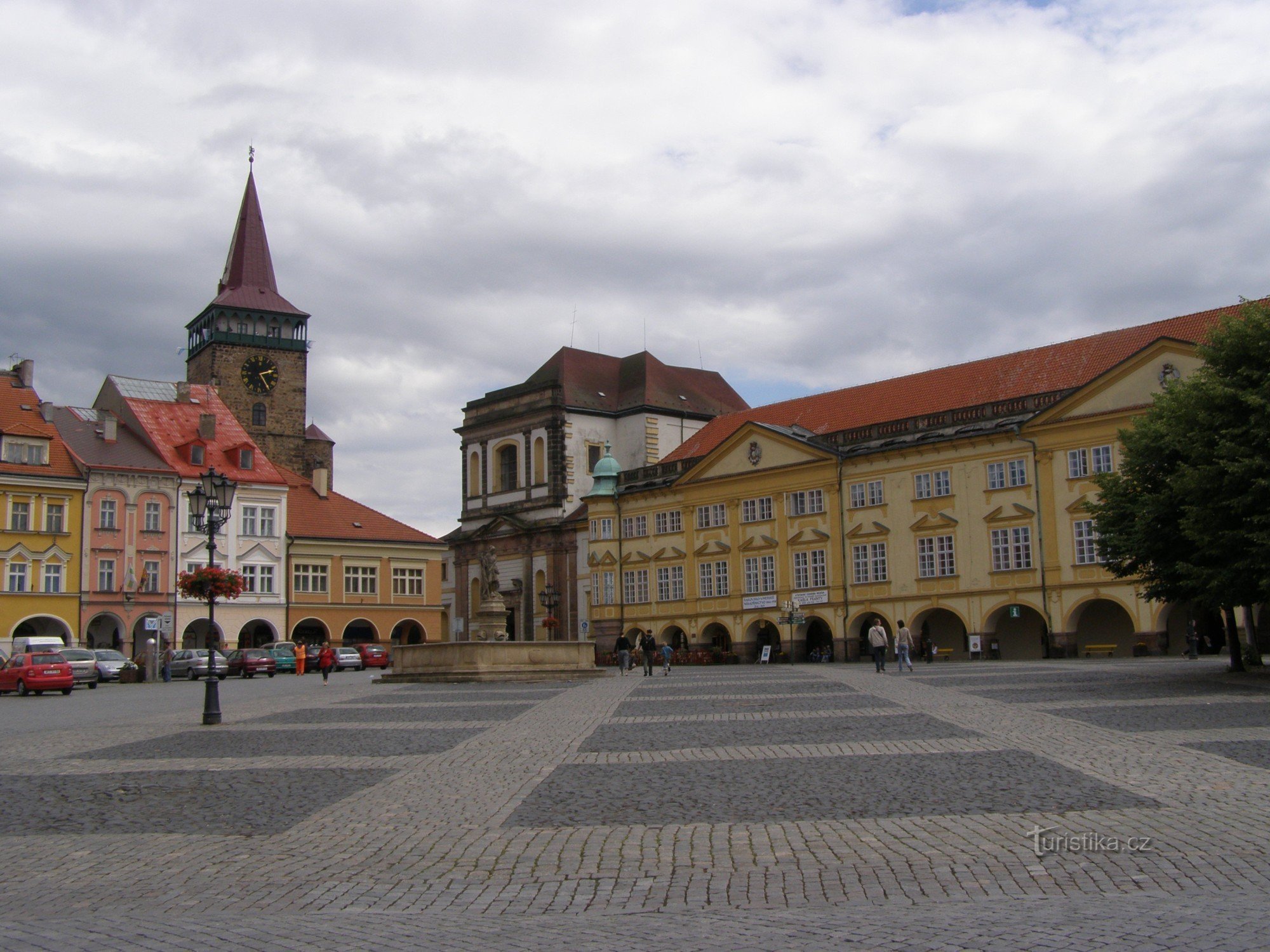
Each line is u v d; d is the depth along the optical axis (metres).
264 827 16.92
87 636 95.38
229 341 139.62
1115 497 48.59
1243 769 19.66
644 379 121.19
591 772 21.48
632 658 79.56
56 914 12.60
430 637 114.00
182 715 39.34
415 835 16.11
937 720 29.36
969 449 80.31
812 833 15.41
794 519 90.31
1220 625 72.62
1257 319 42.25
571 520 112.75
